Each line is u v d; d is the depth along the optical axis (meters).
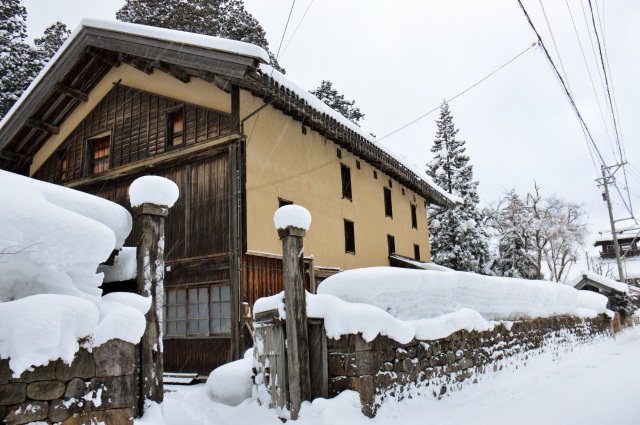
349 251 15.12
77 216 3.49
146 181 4.59
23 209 3.18
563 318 11.01
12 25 19.72
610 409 4.83
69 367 3.16
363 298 5.30
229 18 20.55
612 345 12.76
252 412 5.38
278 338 5.28
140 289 4.34
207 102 11.45
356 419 4.46
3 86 18.91
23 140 14.47
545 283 10.51
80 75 13.50
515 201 32.00
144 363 4.19
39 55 20.94
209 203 10.81
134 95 13.10
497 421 4.68
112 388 3.40
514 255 30.20
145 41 11.19
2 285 3.17
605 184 23.91
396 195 19.84
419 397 5.36
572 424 4.37
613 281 19.38
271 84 9.94
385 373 5.00
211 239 10.57
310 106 11.37
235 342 9.52
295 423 4.62
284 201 12.01
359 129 14.30
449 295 6.62
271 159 11.70
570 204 33.62
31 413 2.91
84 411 3.20
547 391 6.32
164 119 12.21
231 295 9.82
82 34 12.45
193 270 10.68
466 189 29.92
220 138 10.84
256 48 9.10
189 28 19.61
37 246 3.18
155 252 4.52
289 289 5.02
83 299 3.33
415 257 20.81
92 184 13.39
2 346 2.85
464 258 26.83
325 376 4.95
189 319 10.53
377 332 4.94
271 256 10.94
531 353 8.66
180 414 5.93
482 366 6.84
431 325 5.77
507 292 8.22
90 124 13.96
